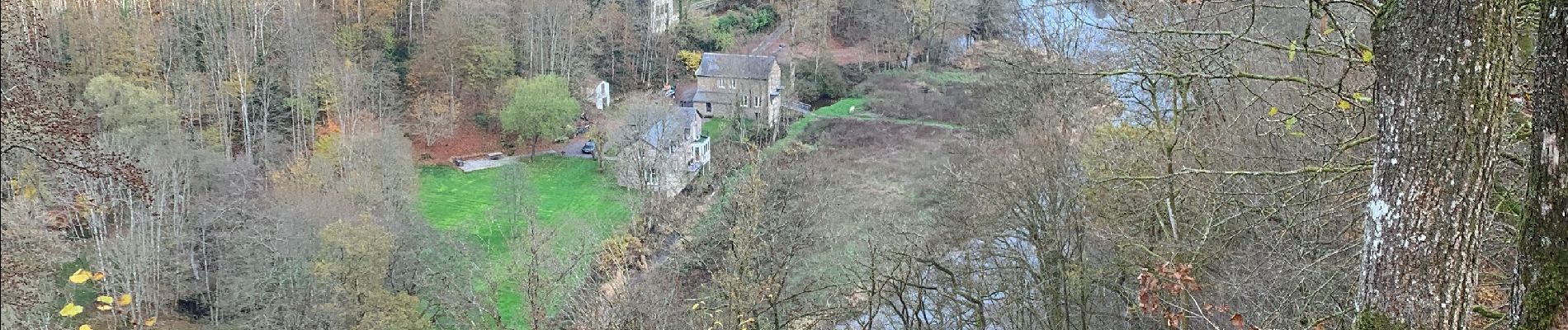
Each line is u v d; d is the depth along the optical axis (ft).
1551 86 18.97
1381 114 18.62
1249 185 43.55
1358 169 29.50
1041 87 85.51
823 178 122.52
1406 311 18.25
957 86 176.24
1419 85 17.65
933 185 105.50
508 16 183.62
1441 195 17.67
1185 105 46.29
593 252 100.32
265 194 117.08
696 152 148.05
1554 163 19.07
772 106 172.55
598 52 191.83
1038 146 60.49
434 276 95.40
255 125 143.64
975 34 192.85
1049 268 55.11
